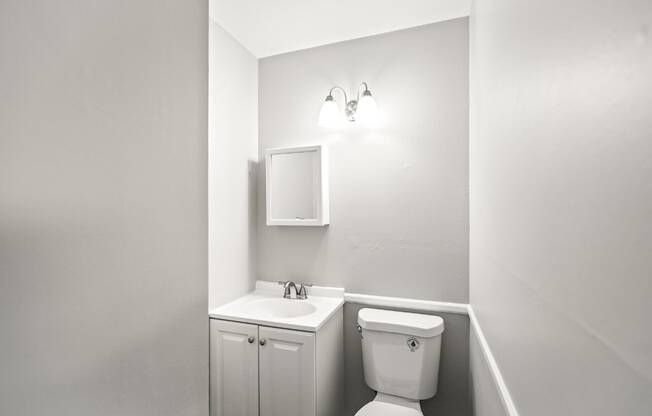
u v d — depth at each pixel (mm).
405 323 1647
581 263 464
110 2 339
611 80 393
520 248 758
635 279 347
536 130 646
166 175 415
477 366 1417
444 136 1800
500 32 956
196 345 470
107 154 334
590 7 441
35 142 269
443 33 1812
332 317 1744
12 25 253
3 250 248
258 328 1590
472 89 1613
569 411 504
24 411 262
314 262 2049
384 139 1916
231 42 1942
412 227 1854
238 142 1998
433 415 1782
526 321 715
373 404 1562
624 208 366
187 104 452
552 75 568
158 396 402
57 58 286
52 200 282
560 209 536
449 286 1783
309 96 2092
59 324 288
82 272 308
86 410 313
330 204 2021
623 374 368
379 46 1940
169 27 422
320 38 1988
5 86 248
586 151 451
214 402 1676
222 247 1849
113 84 341
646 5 328
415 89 1861
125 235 355
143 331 381
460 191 1768
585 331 454
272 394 1560
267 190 2059
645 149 331
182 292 443
